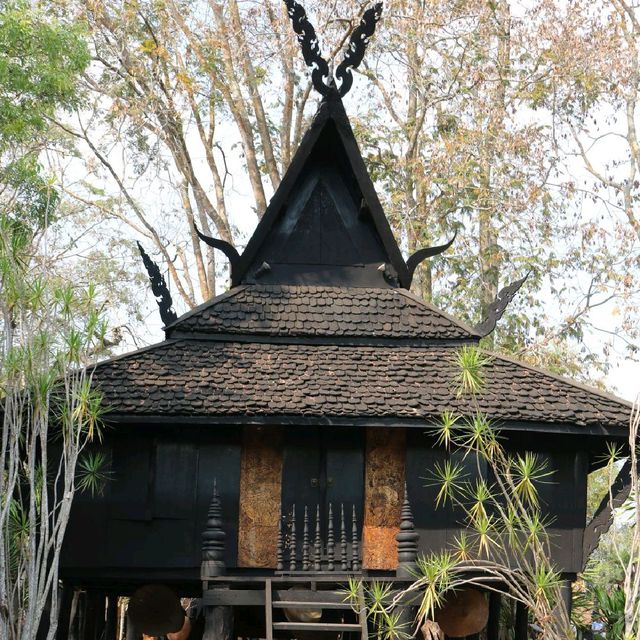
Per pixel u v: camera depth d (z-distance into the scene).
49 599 17.00
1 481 14.27
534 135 34.62
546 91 34.81
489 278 35.53
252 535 17.50
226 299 19.09
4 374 15.46
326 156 19.98
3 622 13.95
